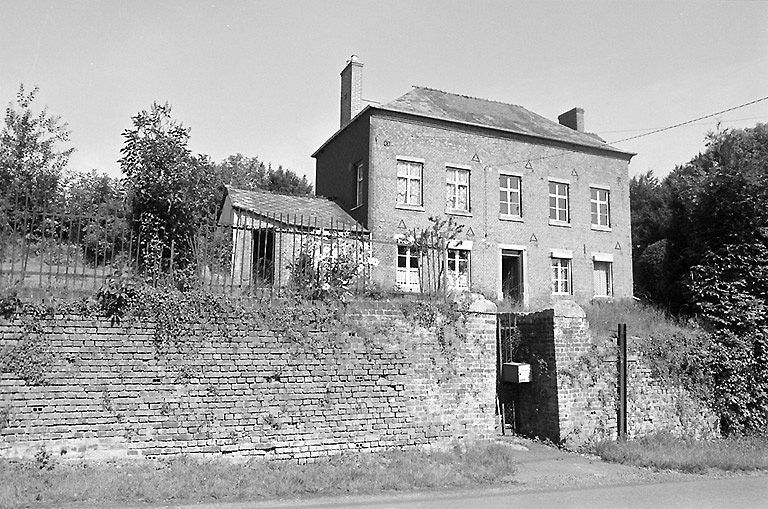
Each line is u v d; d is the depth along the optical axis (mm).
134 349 9203
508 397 14219
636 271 31188
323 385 10328
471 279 23672
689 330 15156
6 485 7691
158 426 9195
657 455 11953
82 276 9359
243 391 9766
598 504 8570
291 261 11047
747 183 15852
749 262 15648
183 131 13227
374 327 10859
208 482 8406
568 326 13258
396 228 22656
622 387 13445
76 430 8750
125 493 7910
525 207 25328
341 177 25328
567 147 26781
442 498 8703
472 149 24656
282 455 9891
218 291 10094
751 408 14812
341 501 8297
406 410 10883
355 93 25781
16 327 8648
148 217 11898
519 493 9219
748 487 10227
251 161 49219
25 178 23422
